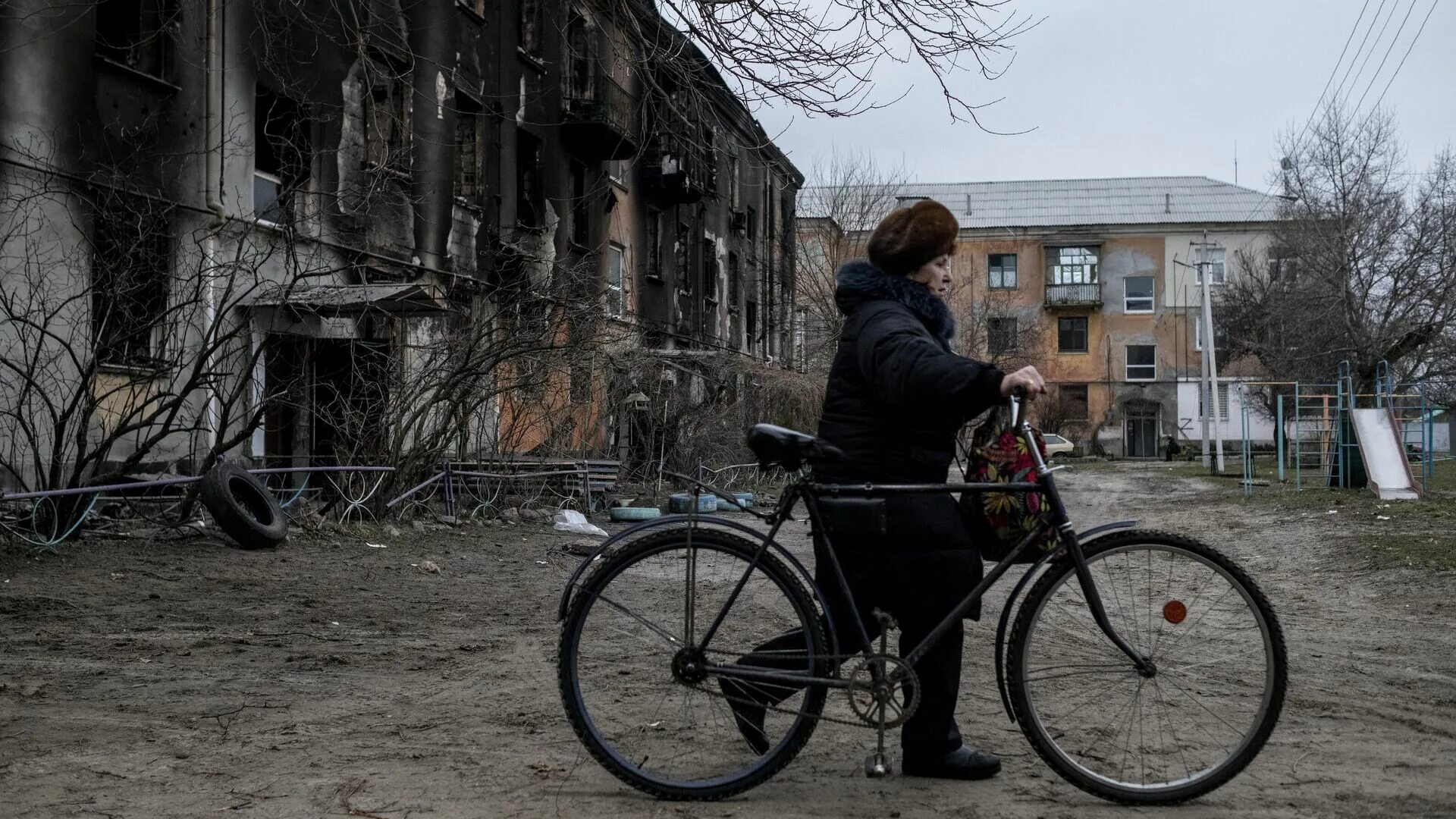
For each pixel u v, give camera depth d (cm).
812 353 3766
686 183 2992
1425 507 1686
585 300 1631
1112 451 6381
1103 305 6438
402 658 599
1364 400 3131
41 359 1183
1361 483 2350
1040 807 339
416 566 1036
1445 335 3056
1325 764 389
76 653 596
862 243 3994
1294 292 3322
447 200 2000
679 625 359
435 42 1958
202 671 557
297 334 1502
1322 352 3069
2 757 399
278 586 864
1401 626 745
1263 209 6425
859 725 351
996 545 362
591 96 2556
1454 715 470
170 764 391
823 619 355
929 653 362
